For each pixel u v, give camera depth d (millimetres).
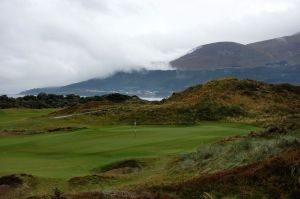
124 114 73125
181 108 71250
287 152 19859
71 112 82062
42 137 49312
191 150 32719
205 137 42219
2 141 47562
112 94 102875
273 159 17922
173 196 16656
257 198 15523
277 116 66688
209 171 23656
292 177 16234
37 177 27750
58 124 68438
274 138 26469
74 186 25953
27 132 58125
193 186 17359
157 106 75688
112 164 31547
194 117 67625
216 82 85125
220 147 27688
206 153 27359
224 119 66938
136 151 36062
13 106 139500
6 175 28469
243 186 16469
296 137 23891
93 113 76000
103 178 27094
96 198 17281
